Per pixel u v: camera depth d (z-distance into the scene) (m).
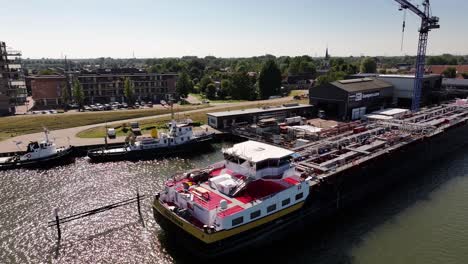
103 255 38.91
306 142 74.62
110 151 75.75
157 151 78.44
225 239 36.09
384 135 71.69
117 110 131.62
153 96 177.25
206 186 43.94
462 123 86.25
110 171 67.44
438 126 80.69
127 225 45.44
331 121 107.44
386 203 53.34
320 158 57.50
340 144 65.50
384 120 86.38
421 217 48.38
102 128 98.50
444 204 52.44
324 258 38.72
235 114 103.06
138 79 172.50
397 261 38.22
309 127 92.12
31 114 125.50
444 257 39.12
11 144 81.94
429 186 59.78
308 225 46.53
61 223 45.62
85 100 163.88
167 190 43.38
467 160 74.44
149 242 41.47
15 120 109.06
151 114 121.88
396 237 43.16
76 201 53.12
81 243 41.31
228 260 37.47
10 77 149.62
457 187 59.00
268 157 43.91
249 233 38.38
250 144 49.31
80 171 67.50
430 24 103.69
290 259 38.59
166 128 98.81
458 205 52.00
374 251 40.09
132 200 52.56
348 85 114.25
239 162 45.44
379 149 62.03
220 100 178.25
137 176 64.50
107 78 165.75
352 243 41.84
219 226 35.88
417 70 109.50
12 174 65.44
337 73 175.75
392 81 127.38
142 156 77.19
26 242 41.47
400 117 96.25
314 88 118.56
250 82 182.50
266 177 44.41
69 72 184.12
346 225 46.44
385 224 46.50
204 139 84.88
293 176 46.47
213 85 189.50
